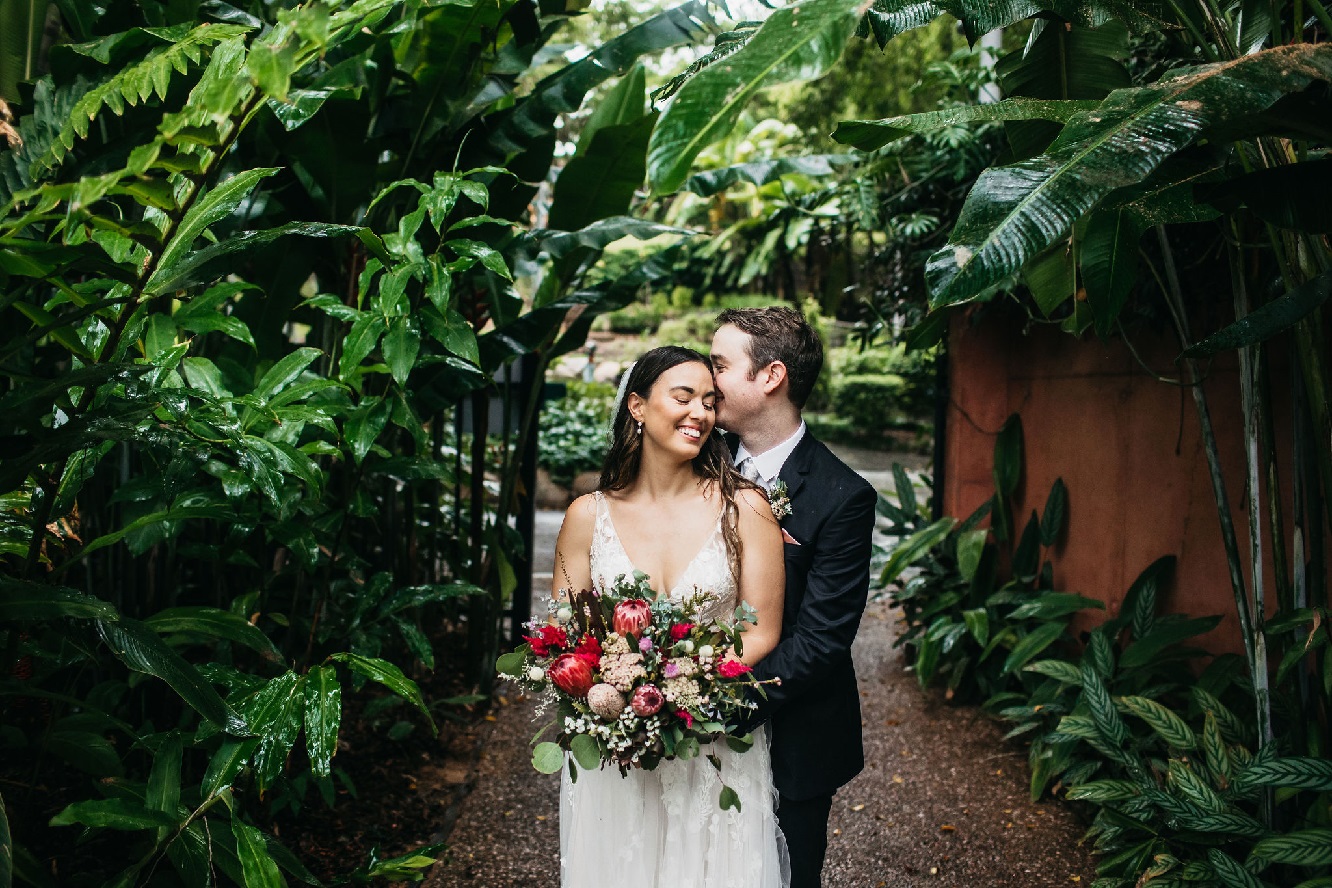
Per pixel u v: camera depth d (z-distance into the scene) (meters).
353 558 2.55
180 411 1.58
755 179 4.08
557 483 10.66
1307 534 2.13
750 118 11.47
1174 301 2.24
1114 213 1.67
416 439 2.21
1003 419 4.37
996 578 4.16
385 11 1.58
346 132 2.70
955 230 1.24
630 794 1.78
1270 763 1.86
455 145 3.16
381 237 2.10
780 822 1.88
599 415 13.20
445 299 2.06
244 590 3.03
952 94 4.35
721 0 3.28
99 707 2.21
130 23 2.39
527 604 4.42
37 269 1.43
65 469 1.78
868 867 2.75
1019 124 2.11
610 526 1.81
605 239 3.29
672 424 1.72
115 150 2.04
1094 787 2.43
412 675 4.04
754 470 1.97
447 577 4.86
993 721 3.76
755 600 1.78
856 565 1.82
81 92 2.00
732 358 1.94
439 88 2.91
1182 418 3.23
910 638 4.37
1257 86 1.23
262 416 1.86
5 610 1.44
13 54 2.32
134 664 1.51
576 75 3.19
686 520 1.79
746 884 1.73
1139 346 3.45
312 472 1.84
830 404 17.25
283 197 2.88
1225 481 3.04
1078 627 3.74
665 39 3.22
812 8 1.17
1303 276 1.80
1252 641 2.13
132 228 1.41
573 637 1.70
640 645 1.57
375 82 2.94
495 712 3.86
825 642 1.75
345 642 2.82
